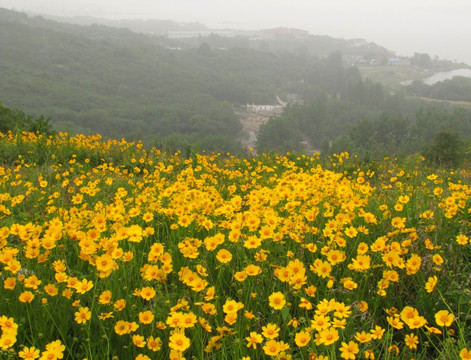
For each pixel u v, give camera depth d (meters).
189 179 5.02
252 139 126.69
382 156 11.56
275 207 3.85
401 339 2.35
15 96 121.06
